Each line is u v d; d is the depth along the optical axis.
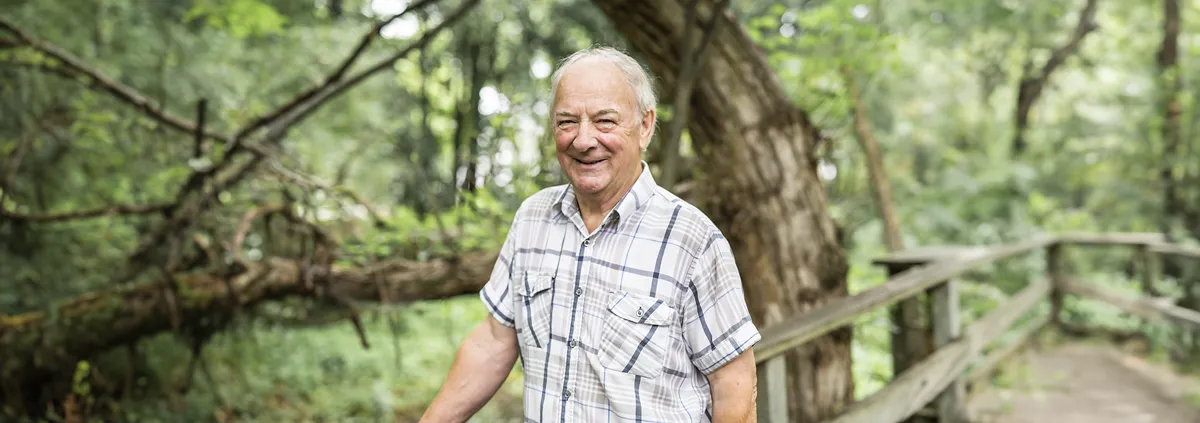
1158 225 9.74
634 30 3.46
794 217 3.51
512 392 6.39
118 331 4.59
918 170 11.53
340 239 5.07
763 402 2.39
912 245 9.81
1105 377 5.75
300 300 5.11
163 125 5.07
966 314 7.07
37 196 5.13
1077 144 10.64
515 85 5.91
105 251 5.17
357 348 7.24
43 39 5.60
